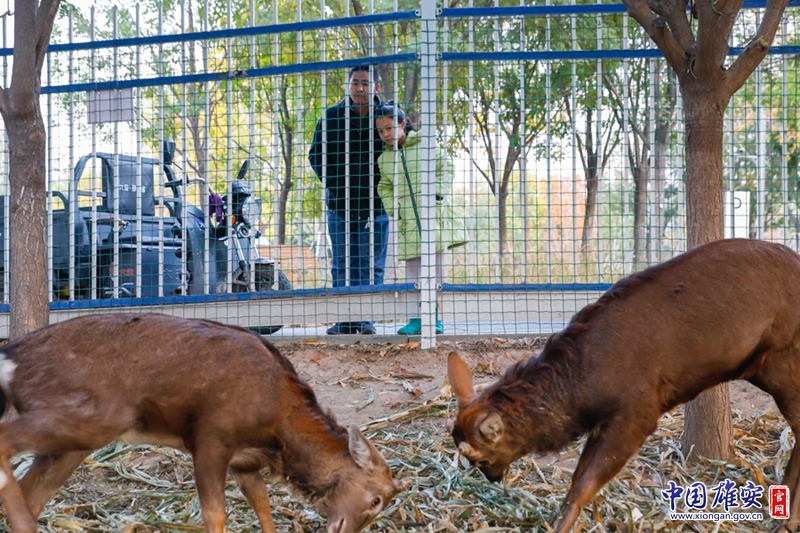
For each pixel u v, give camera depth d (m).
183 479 5.56
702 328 4.55
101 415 3.90
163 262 8.34
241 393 4.11
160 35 7.98
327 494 4.32
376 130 8.16
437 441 6.02
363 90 7.95
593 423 4.64
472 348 7.73
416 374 7.24
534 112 10.44
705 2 5.19
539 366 4.67
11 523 3.74
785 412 4.80
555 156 11.84
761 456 5.70
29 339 4.03
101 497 5.28
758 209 8.31
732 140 8.41
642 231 12.21
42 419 3.81
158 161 8.93
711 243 4.83
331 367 7.41
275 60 8.05
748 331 4.60
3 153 8.38
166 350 4.03
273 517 4.98
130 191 8.77
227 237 8.16
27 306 6.00
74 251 8.40
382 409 6.62
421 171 7.64
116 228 8.17
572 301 8.21
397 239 8.12
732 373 4.72
